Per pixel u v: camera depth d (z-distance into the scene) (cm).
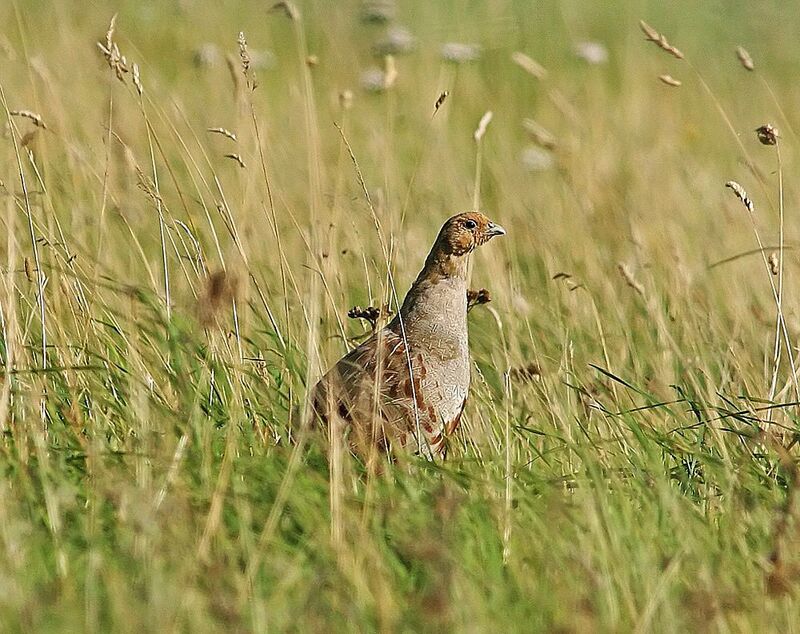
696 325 1670
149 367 1440
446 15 3525
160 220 1552
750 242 2112
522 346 1688
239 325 1527
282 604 1016
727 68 3441
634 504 1244
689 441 1409
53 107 1944
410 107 2762
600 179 2336
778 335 1490
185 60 2980
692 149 2788
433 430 1426
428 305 1466
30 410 1302
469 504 1182
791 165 2689
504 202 2161
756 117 3058
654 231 2100
